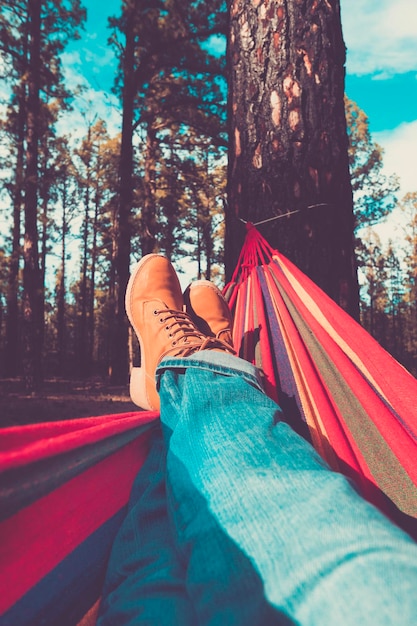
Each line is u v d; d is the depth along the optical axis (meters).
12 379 16.20
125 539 0.86
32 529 0.64
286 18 2.19
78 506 0.76
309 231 2.04
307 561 0.54
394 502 0.94
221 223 21.81
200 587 0.62
